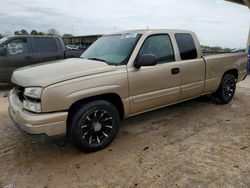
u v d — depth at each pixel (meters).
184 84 4.15
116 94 3.25
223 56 4.97
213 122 4.29
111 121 3.30
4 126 4.18
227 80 5.18
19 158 3.08
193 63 4.24
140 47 3.53
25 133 2.84
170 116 4.61
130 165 2.88
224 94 5.23
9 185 2.53
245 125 4.14
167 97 3.92
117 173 2.72
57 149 3.31
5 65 6.96
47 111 2.72
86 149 3.13
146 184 2.51
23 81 2.94
